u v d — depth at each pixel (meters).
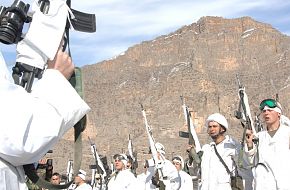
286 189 10.45
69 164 21.73
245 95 11.76
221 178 12.52
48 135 2.79
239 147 12.60
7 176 2.83
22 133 2.72
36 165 3.19
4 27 2.88
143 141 191.25
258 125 12.98
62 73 2.98
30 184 3.52
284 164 10.56
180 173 17.19
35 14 2.96
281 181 10.50
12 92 2.79
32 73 2.96
